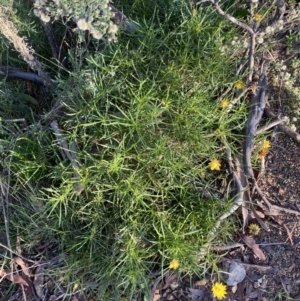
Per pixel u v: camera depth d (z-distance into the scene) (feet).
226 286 1.90
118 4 2.24
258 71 2.14
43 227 1.97
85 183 1.88
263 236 1.97
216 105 1.99
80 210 1.91
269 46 2.15
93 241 1.93
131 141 1.93
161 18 2.23
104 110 1.99
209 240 1.88
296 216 1.98
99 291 1.89
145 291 1.83
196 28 2.05
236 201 1.92
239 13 2.14
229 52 2.10
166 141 1.93
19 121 2.13
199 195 1.96
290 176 2.03
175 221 1.92
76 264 1.92
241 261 1.93
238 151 2.04
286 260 1.93
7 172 2.06
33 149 2.05
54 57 2.17
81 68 2.13
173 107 1.99
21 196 2.07
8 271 2.02
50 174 1.97
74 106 2.01
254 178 1.98
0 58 2.24
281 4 2.07
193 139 1.95
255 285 1.90
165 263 1.90
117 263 1.89
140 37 2.09
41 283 1.99
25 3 2.23
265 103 2.10
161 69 2.02
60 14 1.71
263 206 1.98
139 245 1.90
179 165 1.89
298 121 2.11
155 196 1.91
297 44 2.20
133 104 1.90
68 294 1.91
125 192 1.86
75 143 1.97
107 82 2.00
